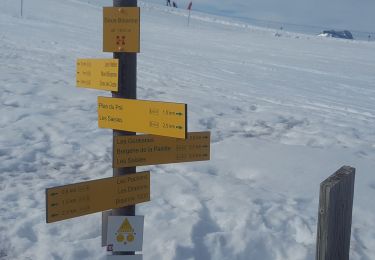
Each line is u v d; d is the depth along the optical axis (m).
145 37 28.58
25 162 6.16
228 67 18.58
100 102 3.03
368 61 26.70
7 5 37.44
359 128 9.57
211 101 10.84
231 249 4.24
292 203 5.29
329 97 13.91
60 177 5.78
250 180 6.07
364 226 4.88
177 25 44.66
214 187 5.55
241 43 31.59
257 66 19.97
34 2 41.88
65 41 20.52
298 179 6.12
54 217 2.74
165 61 18.14
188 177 5.86
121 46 2.90
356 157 7.24
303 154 7.15
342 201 2.85
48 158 6.38
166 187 5.46
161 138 3.02
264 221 4.75
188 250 4.12
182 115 2.70
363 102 13.62
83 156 6.57
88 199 2.86
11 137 6.98
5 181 5.51
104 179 2.92
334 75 19.41
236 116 9.61
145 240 4.25
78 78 3.17
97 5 48.88
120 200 3.00
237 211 4.90
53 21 31.30
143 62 17.05
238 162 6.65
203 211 4.88
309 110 11.27
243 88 13.81
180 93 11.62
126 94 2.95
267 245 4.34
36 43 18.67
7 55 14.74
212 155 6.93
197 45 27.11
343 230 2.92
